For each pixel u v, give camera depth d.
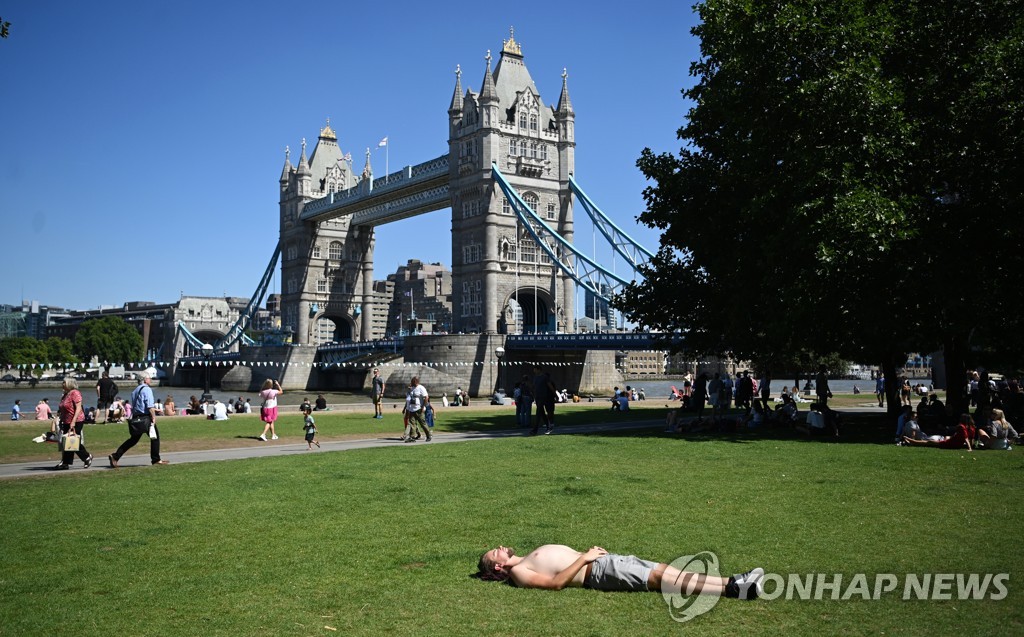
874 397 73.00
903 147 28.48
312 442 31.36
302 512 14.66
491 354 121.56
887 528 12.61
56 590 10.07
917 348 34.09
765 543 11.74
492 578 10.28
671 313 39.59
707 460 21.45
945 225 29.20
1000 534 12.16
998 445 24.12
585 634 8.36
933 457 21.88
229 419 46.69
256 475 19.69
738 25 32.22
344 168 199.88
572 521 13.42
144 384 23.03
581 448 24.95
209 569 10.95
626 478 18.12
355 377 177.62
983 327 29.62
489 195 133.50
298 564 11.13
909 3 30.73
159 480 19.12
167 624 8.82
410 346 128.25
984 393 33.22
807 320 30.64
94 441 31.34
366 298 195.00
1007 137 27.92
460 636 8.35
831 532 12.38
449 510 14.62
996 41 29.66
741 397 42.75
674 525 12.98
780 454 22.80
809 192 29.28
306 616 9.02
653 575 9.61
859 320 29.38
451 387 117.75
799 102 29.70
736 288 33.62
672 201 37.06
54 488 18.09
